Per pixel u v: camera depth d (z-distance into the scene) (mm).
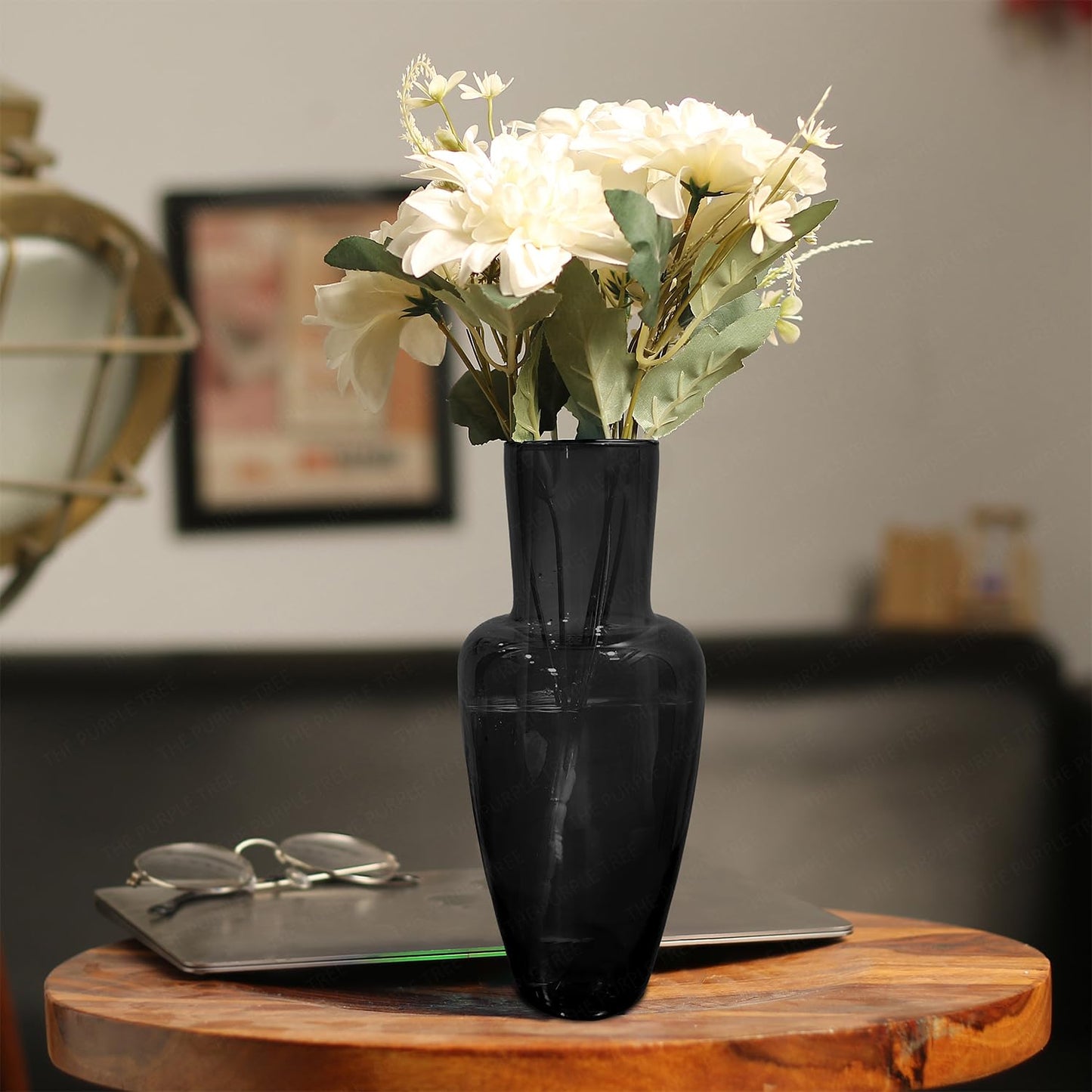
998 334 2207
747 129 662
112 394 1050
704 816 1597
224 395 2170
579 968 667
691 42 2186
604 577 685
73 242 998
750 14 2195
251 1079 611
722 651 1664
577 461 685
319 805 1631
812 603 2191
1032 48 2207
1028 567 2178
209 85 2182
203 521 2176
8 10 2172
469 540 2197
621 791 671
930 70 2215
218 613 2184
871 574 2195
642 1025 640
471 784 715
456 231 644
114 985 737
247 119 2182
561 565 685
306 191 2178
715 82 2193
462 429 2193
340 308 723
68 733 1645
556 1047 588
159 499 2178
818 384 2199
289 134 2186
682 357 709
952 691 1641
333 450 2182
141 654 1688
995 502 2193
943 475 2201
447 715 1663
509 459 707
